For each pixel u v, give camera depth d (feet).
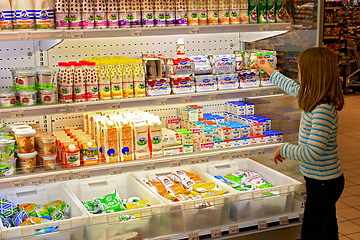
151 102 9.29
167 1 9.59
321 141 7.37
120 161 9.23
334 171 7.93
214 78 10.23
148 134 9.48
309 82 7.63
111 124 8.98
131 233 8.79
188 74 9.89
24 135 8.60
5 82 10.01
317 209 8.12
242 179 10.91
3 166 8.33
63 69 8.78
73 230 8.39
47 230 7.99
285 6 10.70
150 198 9.34
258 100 12.17
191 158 9.59
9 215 8.68
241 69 10.67
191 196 9.64
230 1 10.22
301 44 10.48
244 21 10.40
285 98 11.16
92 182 10.05
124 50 11.13
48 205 9.34
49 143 8.71
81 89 8.86
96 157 9.03
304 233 8.46
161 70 9.86
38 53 10.21
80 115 11.03
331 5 33.78
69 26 8.73
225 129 10.45
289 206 10.52
